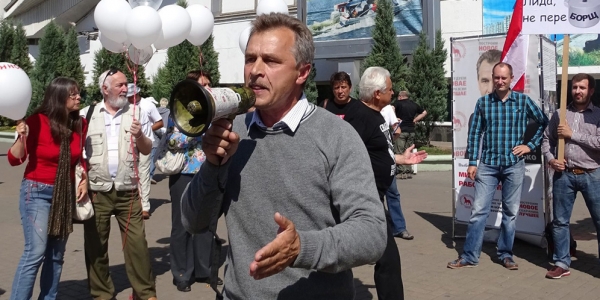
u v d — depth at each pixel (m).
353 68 18.81
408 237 7.34
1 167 15.34
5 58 26.25
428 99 16.06
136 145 4.73
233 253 2.21
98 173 4.60
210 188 2.09
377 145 4.27
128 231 4.75
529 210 6.67
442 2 18.73
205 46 19.64
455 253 6.66
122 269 6.13
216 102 1.77
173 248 5.43
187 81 1.77
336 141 2.12
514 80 6.50
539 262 6.27
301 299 2.10
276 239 1.76
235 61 21.78
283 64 2.10
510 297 5.14
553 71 7.05
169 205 9.88
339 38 17.86
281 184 2.12
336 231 1.91
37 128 4.20
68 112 4.29
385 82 4.45
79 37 28.39
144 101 8.02
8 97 3.90
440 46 16.31
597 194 5.46
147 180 5.11
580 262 6.27
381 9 16.08
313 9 18.23
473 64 6.94
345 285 2.16
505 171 5.92
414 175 13.47
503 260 6.07
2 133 23.80
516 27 6.32
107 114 4.70
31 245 4.19
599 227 5.54
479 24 18.17
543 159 6.51
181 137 5.24
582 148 5.48
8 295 5.23
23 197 4.21
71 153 4.34
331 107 4.86
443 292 5.29
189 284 5.44
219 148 1.96
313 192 2.11
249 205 2.17
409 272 5.91
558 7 5.55
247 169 2.19
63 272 6.04
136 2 5.28
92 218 4.70
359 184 2.05
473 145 6.07
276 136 2.17
